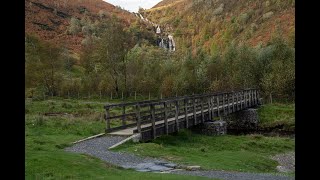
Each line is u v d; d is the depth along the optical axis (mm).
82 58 110625
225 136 35656
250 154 26938
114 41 84375
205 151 26250
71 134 27781
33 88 80938
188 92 82562
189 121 32906
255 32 157125
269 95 70312
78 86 86500
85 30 187875
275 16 163625
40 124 30641
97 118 38469
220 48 159875
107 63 84625
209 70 88812
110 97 84438
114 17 92938
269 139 36969
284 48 82750
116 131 26594
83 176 14648
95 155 19984
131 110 47188
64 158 17375
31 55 81438
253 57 83500
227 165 21547
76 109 50375
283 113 55125
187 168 18812
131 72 92750
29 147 19625
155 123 28469
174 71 96188
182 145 28125
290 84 69062
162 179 14430
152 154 21672
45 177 14078
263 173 19906
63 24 194375
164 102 28469
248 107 55344
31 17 185375
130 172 16438
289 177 18422
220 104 42781
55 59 85250
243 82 78000
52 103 57188
